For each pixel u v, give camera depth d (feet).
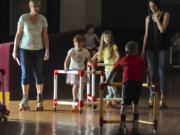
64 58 57.93
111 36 39.32
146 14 86.38
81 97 35.60
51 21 70.95
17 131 27.73
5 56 43.98
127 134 27.32
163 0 90.43
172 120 32.78
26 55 36.50
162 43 39.70
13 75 43.98
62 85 55.57
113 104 39.32
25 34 36.42
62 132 27.58
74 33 64.28
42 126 29.58
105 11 80.74
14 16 67.46
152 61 40.27
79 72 35.47
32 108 38.37
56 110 37.35
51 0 70.74
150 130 28.71
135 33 85.92
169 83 59.36
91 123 31.04
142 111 37.22
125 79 28.27
